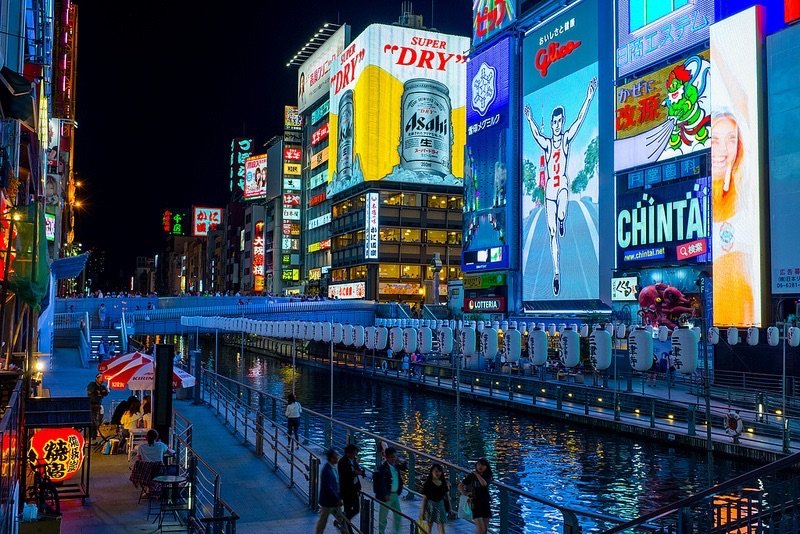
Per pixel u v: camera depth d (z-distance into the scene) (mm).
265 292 156875
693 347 24594
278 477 19188
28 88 20734
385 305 88562
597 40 72812
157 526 14109
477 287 92375
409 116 127125
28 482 15352
